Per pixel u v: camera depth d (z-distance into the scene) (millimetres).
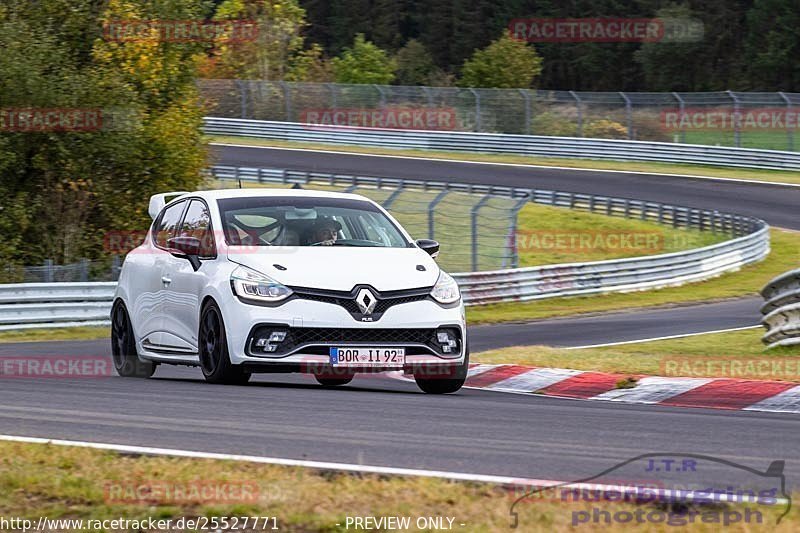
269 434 22234
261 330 29188
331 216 32969
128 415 24672
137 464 19156
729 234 128125
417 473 18422
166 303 33469
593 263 95812
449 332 30391
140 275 35531
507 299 88875
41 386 30828
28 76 95375
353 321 29172
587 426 24172
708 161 167375
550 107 182500
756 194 150750
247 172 151875
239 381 30547
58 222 100562
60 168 100062
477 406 27484
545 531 15055
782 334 46094
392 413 25406
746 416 27391
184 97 116812
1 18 107125
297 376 38281
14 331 66125
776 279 45188
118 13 112500
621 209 139625
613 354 41938
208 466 18875
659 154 170125
